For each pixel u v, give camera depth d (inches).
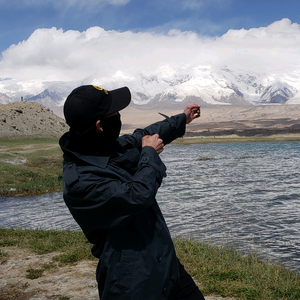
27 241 282.2
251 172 1147.9
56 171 1163.3
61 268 212.4
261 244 371.9
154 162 67.4
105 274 69.7
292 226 457.1
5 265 221.8
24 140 3073.3
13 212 584.4
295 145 2999.5
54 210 591.8
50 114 4259.4
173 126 86.3
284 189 800.9
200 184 894.4
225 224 470.6
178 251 242.2
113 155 73.1
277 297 161.0
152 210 71.3
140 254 67.2
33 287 183.9
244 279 183.6
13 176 966.4
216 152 2285.9
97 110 68.7
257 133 5876.0
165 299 69.1
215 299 162.1
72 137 71.0
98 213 65.6
